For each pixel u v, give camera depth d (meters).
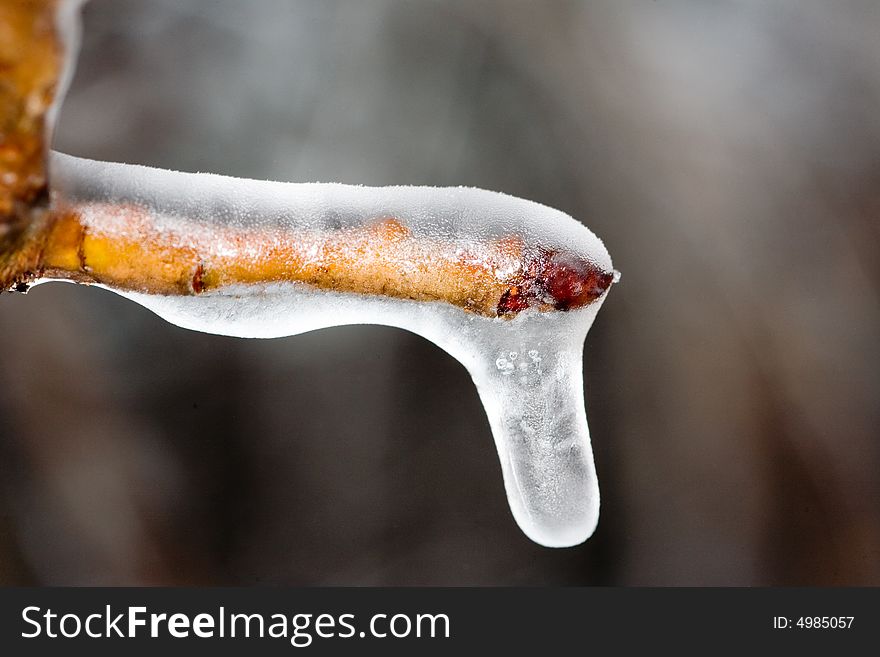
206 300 0.12
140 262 0.11
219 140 0.25
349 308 0.12
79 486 0.25
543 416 0.12
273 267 0.11
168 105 0.25
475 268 0.12
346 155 0.25
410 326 0.12
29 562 0.24
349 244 0.12
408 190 0.12
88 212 0.11
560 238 0.12
